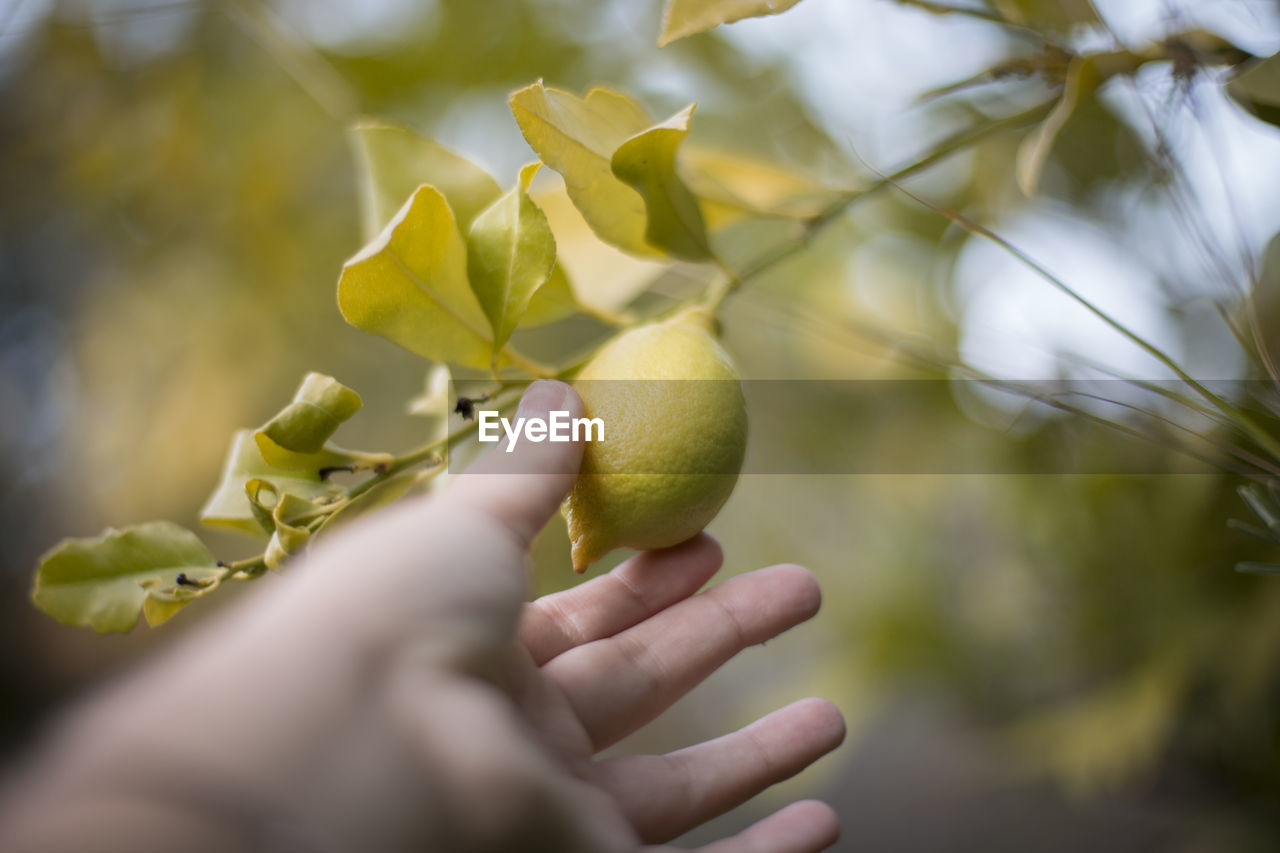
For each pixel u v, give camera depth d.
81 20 0.63
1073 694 0.59
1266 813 0.50
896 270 0.63
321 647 0.26
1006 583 0.60
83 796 0.24
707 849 0.36
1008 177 0.51
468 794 0.25
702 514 0.33
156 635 0.81
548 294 0.37
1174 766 0.54
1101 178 0.47
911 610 0.67
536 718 0.34
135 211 0.77
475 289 0.33
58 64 0.70
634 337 0.34
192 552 0.33
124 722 0.25
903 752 0.91
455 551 0.28
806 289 0.65
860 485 0.70
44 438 1.00
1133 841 0.65
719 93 0.61
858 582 0.71
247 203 0.74
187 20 0.69
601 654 0.37
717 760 0.38
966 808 0.80
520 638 0.36
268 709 0.25
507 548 0.29
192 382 0.79
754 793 0.38
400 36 0.67
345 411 0.31
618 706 0.37
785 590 0.39
